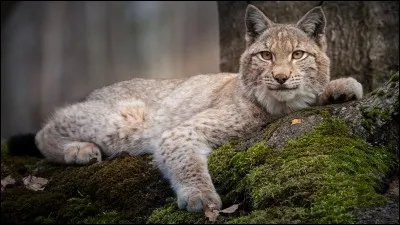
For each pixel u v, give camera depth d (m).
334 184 3.52
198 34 24.83
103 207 4.33
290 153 3.96
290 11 6.75
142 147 5.45
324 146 3.95
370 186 3.55
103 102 5.84
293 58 4.71
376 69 6.47
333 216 3.28
